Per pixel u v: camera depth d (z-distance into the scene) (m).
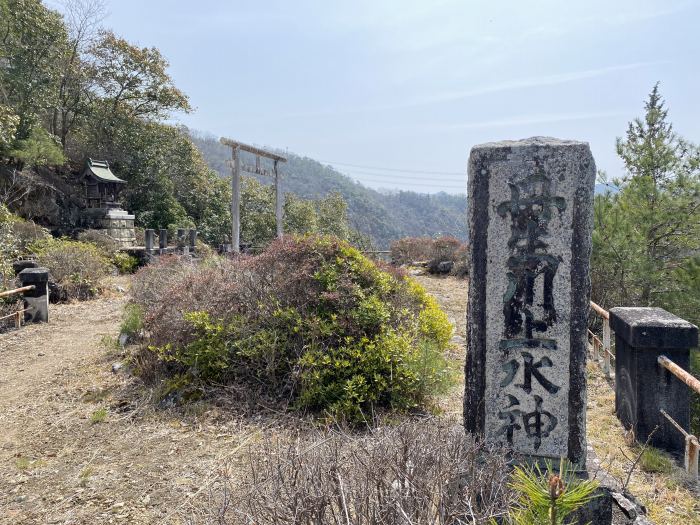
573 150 2.62
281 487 1.95
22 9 15.74
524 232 2.69
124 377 5.10
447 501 1.91
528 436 2.73
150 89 21.11
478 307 2.77
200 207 23.88
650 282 6.76
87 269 10.31
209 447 3.63
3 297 8.10
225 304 4.93
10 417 4.39
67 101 19.48
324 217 27.84
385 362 4.19
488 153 2.71
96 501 3.03
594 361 5.72
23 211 15.38
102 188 16.75
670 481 3.18
